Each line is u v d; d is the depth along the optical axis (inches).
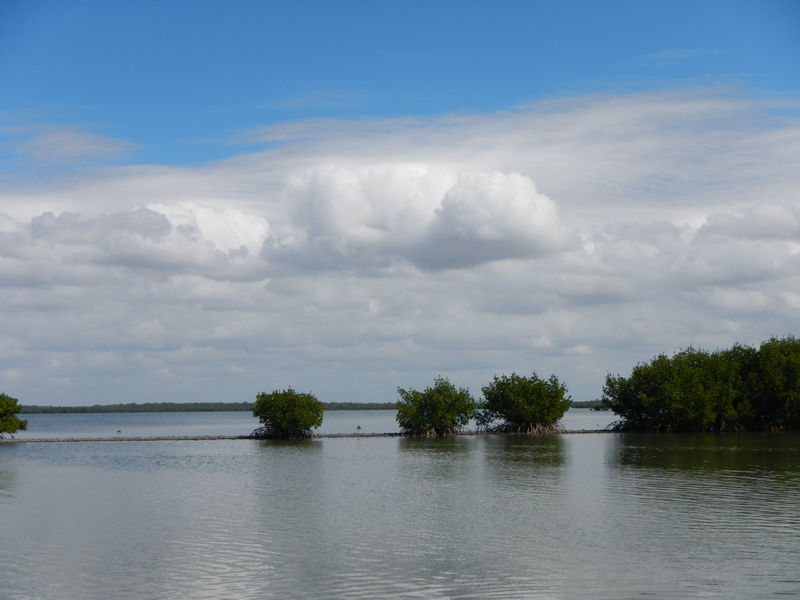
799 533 1327.5
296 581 1055.6
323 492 1903.3
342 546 1263.5
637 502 1676.9
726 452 2933.1
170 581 1061.8
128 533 1384.1
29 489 1998.0
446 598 975.6
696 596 973.2
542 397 4377.5
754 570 1086.4
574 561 1147.9
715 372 4296.3
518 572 1091.3
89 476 2316.7
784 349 4379.9
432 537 1328.7
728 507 1596.9
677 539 1286.9
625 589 1004.6
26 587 1040.2
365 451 3243.1
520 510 1598.2
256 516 1553.9
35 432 6141.7
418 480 2142.0
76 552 1235.9
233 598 983.6
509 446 3417.8
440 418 4237.2
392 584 1037.2
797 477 2086.6
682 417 4237.2
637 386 4340.6
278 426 4195.4
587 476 2171.5
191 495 1865.2
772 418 4335.6
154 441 4109.3
